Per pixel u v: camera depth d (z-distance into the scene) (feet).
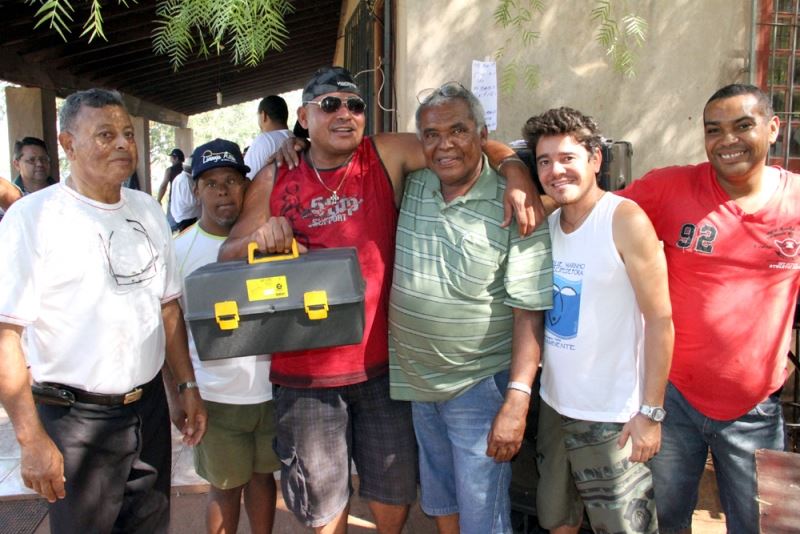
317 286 6.61
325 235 7.59
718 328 7.41
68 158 6.87
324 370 7.61
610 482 7.18
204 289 6.58
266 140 16.56
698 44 11.61
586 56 11.49
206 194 8.68
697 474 8.20
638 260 6.65
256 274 6.61
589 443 7.20
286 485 8.00
